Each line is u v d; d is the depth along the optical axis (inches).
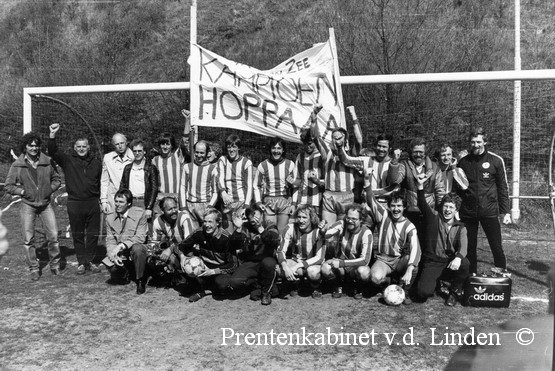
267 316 228.2
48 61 566.9
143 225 260.7
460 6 484.7
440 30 435.2
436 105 363.6
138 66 551.2
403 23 420.2
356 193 262.8
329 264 241.1
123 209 258.1
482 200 256.1
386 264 245.1
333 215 260.8
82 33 617.6
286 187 271.6
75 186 281.6
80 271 284.7
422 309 234.5
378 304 240.2
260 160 366.3
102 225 317.7
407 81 275.0
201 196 271.7
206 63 283.0
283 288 260.5
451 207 240.8
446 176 262.1
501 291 233.0
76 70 541.0
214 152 286.7
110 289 262.8
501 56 455.5
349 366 186.4
